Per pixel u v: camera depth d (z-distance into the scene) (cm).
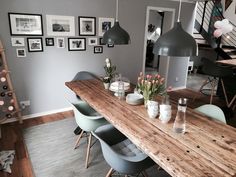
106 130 220
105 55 436
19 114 354
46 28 359
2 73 326
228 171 133
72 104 257
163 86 226
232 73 416
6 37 331
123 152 207
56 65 385
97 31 412
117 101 251
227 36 718
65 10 369
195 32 673
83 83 325
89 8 391
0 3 315
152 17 762
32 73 366
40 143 296
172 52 169
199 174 130
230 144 165
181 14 515
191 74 780
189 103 473
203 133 180
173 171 132
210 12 698
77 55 402
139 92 254
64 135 319
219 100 496
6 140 303
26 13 336
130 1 433
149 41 796
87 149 269
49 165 252
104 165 255
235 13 691
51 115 393
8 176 232
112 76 308
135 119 203
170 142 164
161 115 195
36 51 359
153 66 823
